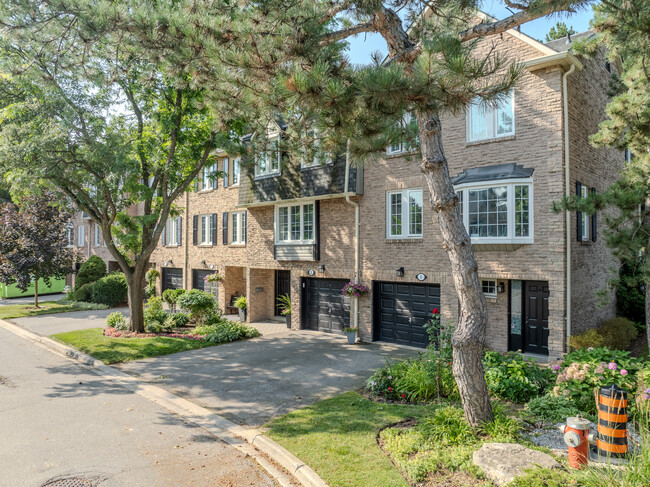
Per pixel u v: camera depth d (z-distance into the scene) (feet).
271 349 42.75
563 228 33.68
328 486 15.72
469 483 15.38
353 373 33.27
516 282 38.32
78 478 17.52
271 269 64.59
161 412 25.53
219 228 71.77
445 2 22.30
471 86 16.96
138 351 40.47
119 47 27.22
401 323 45.16
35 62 32.22
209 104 26.68
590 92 40.27
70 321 60.03
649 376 21.70
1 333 52.49
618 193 27.50
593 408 22.44
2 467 18.43
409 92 16.83
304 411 24.39
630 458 14.65
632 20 24.54
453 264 20.26
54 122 39.73
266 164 56.95
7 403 26.81
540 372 26.86
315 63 18.58
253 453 19.83
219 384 30.73
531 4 18.21
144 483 17.16
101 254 103.71
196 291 55.62
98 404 26.86
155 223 53.47
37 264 69.41
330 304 52.75
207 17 21.44
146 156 47.29
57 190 49.32
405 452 18.04
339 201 50.03
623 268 46.11
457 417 20.24
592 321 39.81
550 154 34.40
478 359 19.79
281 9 20.47
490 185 36.50
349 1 20.45
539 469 14.82
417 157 28.50
